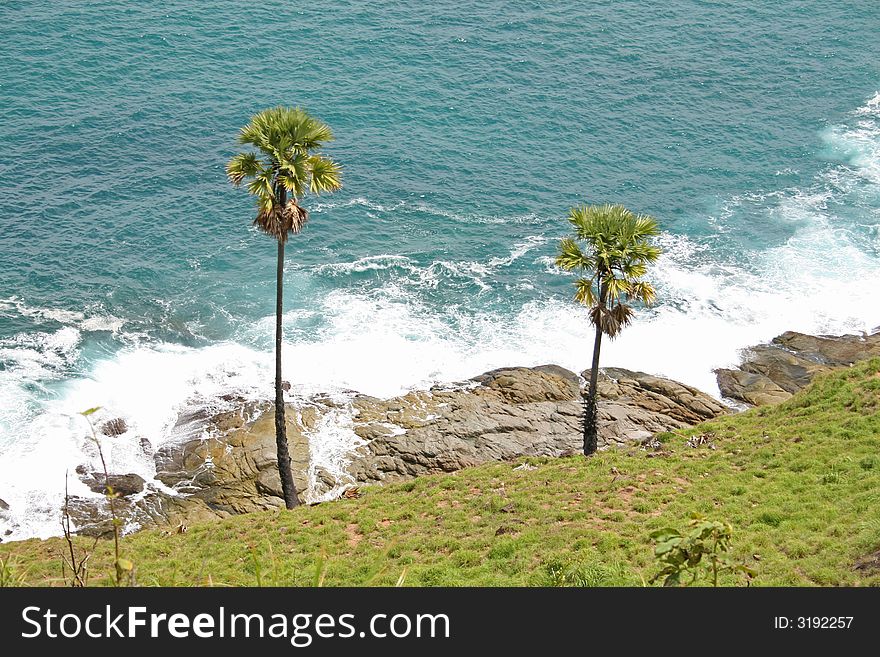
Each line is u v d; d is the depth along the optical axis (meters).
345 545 43.88
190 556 44.09
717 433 54.88
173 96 101.50
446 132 100.31
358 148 96.56
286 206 47.59
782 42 121.75
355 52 112.81
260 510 55.03
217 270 79.00
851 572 33.19
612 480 47.84
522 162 96.38
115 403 63.69
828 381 56.53
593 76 111.94
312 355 69.56
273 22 117.56
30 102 98.00
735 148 100.25
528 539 40.53
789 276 80.19
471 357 70.19
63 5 116.62
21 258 77.81
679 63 115.62
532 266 81.56
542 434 60.56
